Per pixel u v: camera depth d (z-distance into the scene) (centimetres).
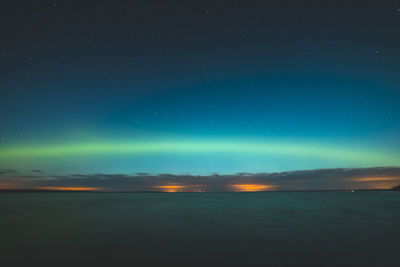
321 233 293
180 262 209
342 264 206
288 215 396
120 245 249
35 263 205
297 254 227
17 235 282
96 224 333
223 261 211
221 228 313
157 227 317
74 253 228
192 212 419
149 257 219
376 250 238
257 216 386
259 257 220
